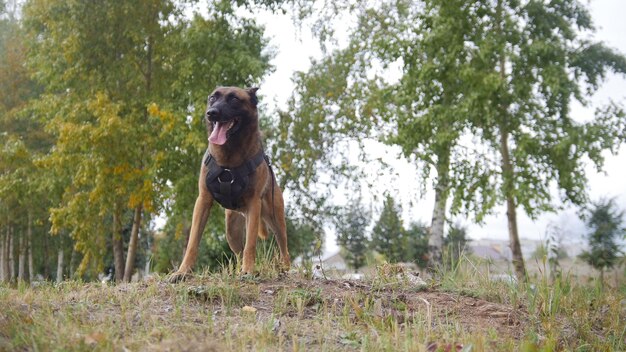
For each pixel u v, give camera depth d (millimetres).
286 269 6449
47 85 20078
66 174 18234
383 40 15289
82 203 17516
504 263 7738
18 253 30281
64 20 18328
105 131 16531
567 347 4754
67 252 28188
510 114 14438
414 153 15680
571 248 13438
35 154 20812
